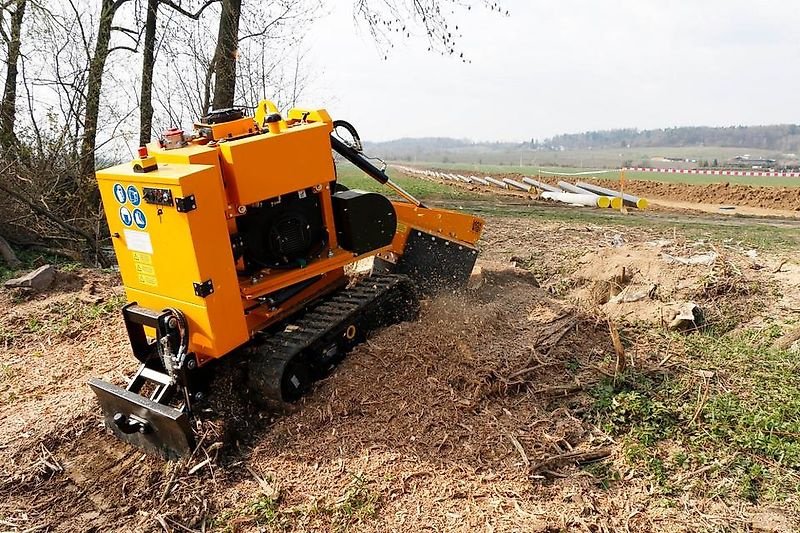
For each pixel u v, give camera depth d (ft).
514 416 15.28
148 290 14.43
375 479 12.93
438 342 17.58
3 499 12.93
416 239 20.18
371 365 16.40
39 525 12.17
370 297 17.13
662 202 64.80
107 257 33.96
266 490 12.78
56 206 33.68
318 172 15.65
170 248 13.42
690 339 19.54
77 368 18.90
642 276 24.62
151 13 40.68
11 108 33.63
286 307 16.43
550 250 32.55
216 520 12.20
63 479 13.57
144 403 13.58
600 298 24.52
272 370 14.62
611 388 16.28
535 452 13.69
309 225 16.11
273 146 14.55
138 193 13.52
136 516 12.40
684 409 15.23
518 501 12.29
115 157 37.29
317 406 15.26
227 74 40.22
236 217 14.74
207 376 15.39
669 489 12.61
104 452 14.42
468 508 12.10
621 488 12.78
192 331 13.87
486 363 17.07
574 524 11.64
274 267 15.55
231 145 13.85
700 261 24.90
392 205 18.04
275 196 14.87
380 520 11.87
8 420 15.75
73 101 35.58
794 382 16.47
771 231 41.37
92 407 16.01
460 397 15.67
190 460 13.52
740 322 20.95
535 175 100.48
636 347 18.97
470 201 61.26
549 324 20.33
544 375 17.20
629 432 14.57
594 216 49.32
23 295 25.29
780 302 22.00
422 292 20.74
